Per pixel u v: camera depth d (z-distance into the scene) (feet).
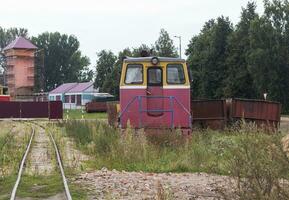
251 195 27.45
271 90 281.54
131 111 66.64
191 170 52.06
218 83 326.03
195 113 97.19
